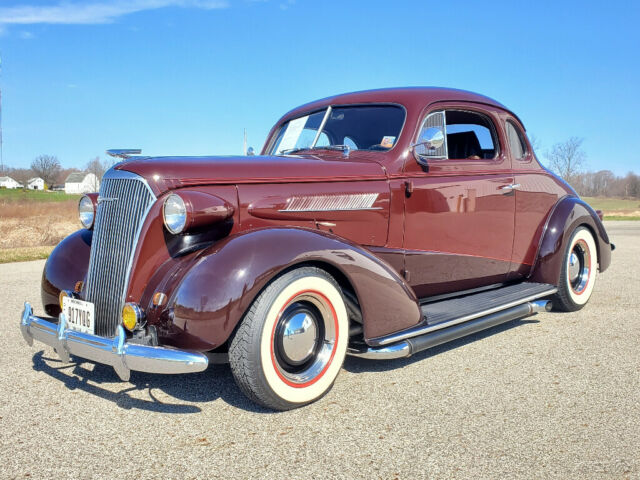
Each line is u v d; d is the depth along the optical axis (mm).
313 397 2883
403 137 3754
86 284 3074
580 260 5188
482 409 2850
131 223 2891
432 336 3277
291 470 2225
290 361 2826
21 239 14078
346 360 3729
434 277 3902
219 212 2820
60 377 3400
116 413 2832
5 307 5406
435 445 2439
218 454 2371
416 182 3725
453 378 3334
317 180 3293
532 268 4801
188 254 2885
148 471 2225
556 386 3182
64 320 2885
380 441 2484
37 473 2205
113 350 2590
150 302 2742
